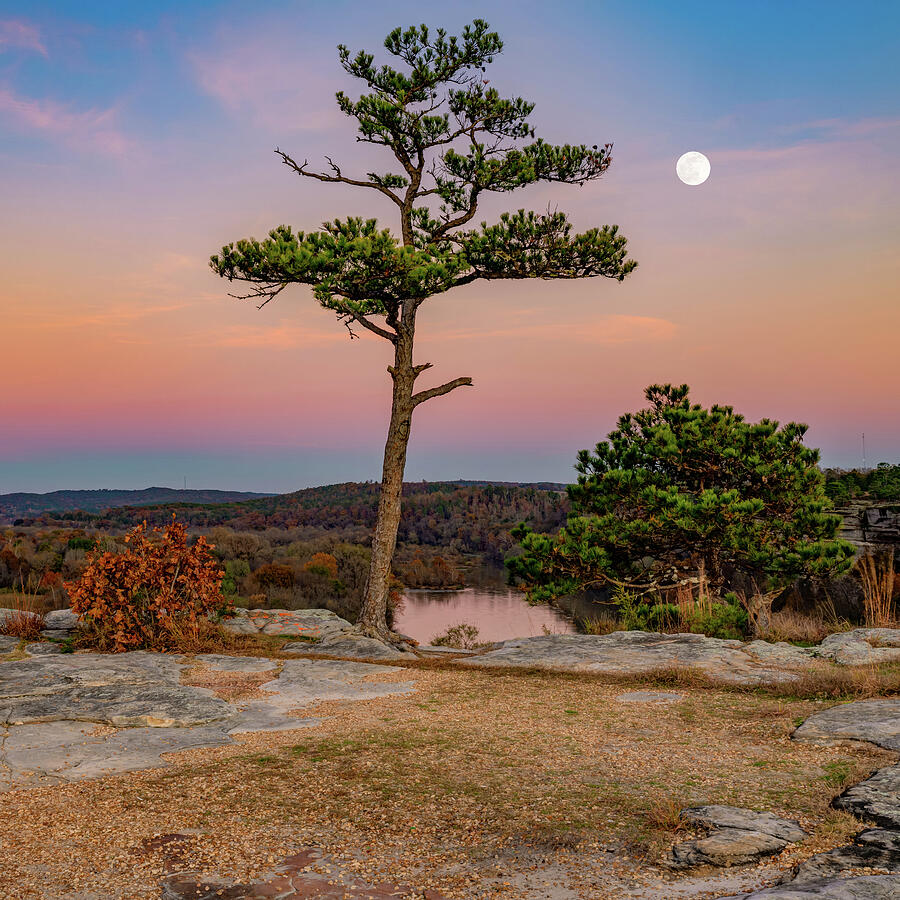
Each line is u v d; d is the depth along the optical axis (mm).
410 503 94875
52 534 51406
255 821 5543
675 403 20266
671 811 5172
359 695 10164
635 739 7582
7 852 5000
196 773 6727
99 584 13266
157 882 4520
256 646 14141
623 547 18469
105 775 6684
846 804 5180
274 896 4316
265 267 13461
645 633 13680
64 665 10961
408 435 15578
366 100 15586
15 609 16578
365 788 6242
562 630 28266
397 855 4887
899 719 7199
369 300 13984
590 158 16375
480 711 9172
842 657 10836
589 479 19578
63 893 4383
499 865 4668
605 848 4828
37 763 7004
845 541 16391
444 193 17172
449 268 14492
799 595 20609
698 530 17000
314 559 47938
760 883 4168
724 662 11242
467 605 46281
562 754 7129
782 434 18297
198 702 9164
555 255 15703
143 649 13336
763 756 6707
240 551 48969
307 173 16219
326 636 14828
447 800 5898
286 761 7082
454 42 15828
